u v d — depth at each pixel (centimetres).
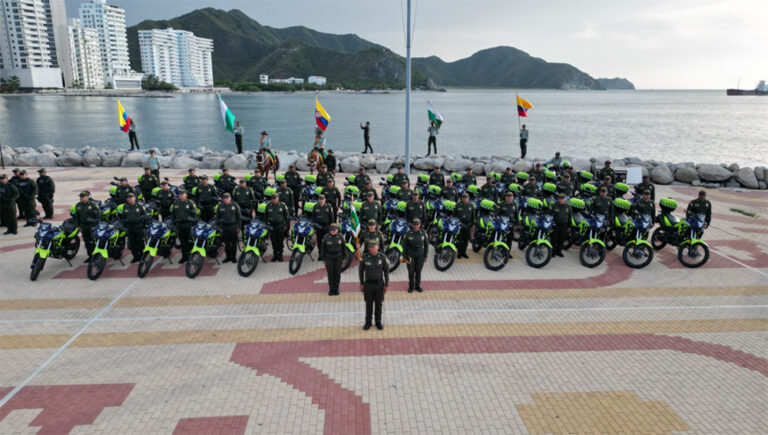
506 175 1703
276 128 6028
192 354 785
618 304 984
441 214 1314
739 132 5884
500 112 10294
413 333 862
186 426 618
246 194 1378
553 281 1106
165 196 1415
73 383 706
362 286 849
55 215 1630
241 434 605
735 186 2256
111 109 9988
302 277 1123
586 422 635
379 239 960
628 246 1198
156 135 5191
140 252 1208
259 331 862
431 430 617
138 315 920
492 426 625
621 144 4709
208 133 5400
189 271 1103
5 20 19362
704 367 759
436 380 721
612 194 1522
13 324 880
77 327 871
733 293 1039
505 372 743
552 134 5634
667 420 639
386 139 4906
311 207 1280
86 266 1184
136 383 707
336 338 841
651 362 773
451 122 7344
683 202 1927
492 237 1217
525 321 909
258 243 1163
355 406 661
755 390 700
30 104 11988
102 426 617
